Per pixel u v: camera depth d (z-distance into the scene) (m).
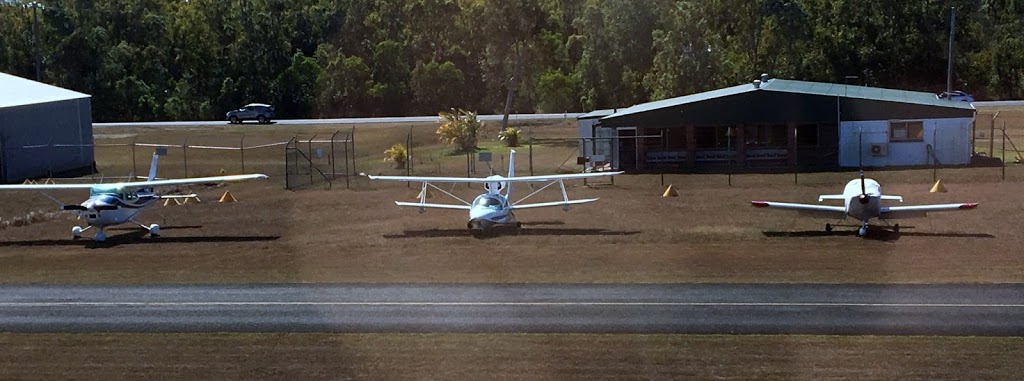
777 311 20.75
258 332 20.12
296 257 27.95
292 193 42.66
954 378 16.53
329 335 19.77
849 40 95.62
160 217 36.12
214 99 110.81
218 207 38.66
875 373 16.81
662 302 21.72
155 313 21.84
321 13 121.12
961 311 20.41
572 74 106.75
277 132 79.31
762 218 32.81
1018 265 24.52
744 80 90.75
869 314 20.36
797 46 93.88
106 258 28.38
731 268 25.09
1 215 37.94
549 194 40.38
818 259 25.89
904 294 21.91
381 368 17.69
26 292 24.11
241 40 113.62
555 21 81.62
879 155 48.06
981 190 37.91
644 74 95.56
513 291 23.09
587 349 18.45
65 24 107.25
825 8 98.62
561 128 80.31
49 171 52.59
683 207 35.78
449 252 28.09
